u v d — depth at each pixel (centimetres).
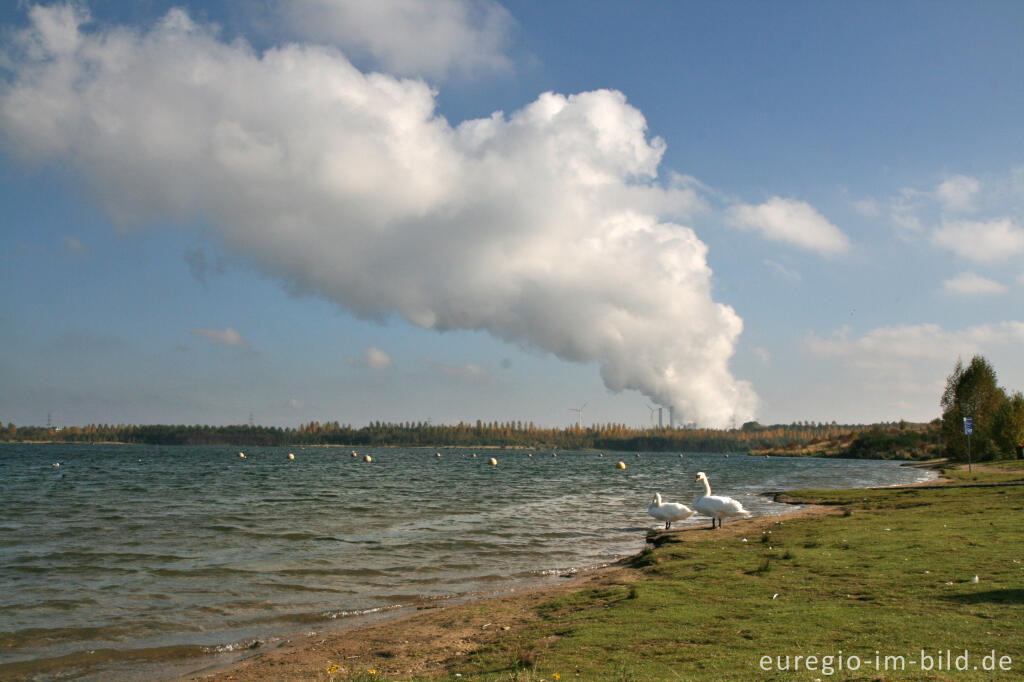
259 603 1833
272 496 5319
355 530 3184
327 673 1217
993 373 9094
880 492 4566
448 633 1438
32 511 4062
